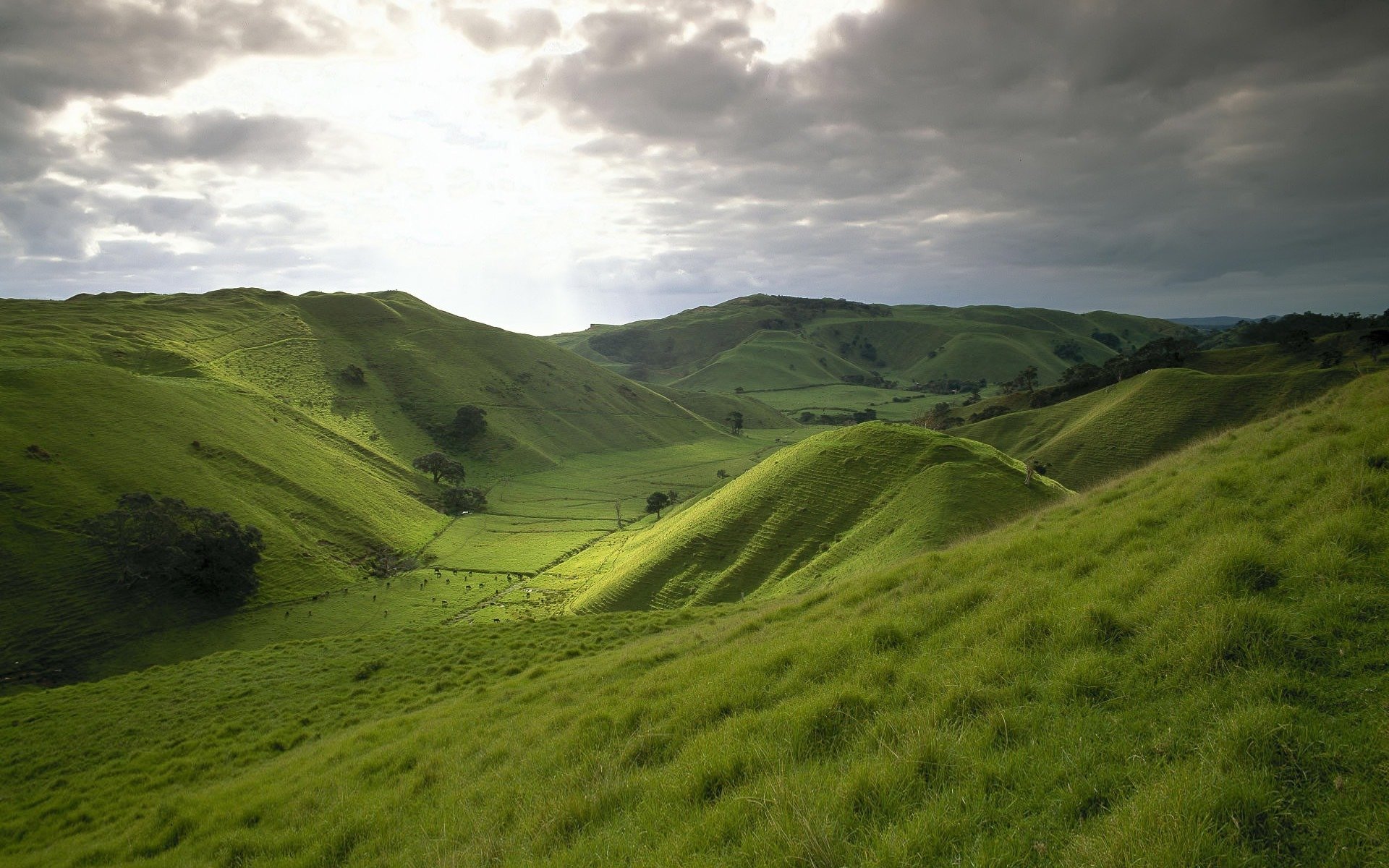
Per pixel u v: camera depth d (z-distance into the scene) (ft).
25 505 314.35
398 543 433.48
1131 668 29.09
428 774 47.19
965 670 33.04
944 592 47.16
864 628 44.52
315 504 429.38
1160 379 462.60
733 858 23.59
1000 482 214.69
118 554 305.73
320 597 339.36
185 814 53.88
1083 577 41.39
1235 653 27.43
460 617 319.06
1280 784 20.75
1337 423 53.78
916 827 22.12
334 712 94.63
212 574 312.91
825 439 302.66
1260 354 544.21
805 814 24.23
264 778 63.05
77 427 378.12
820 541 232.32
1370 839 18.31
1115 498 68.08
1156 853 18.57
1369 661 24.86
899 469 249.14
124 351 589.32
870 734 29.84
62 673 256.73
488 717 60.75
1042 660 32.27
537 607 313.12
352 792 49.21
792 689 38.93
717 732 35.37
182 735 100.07
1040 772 24.06
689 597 237.04
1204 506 45.62
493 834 33.47
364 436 641.81
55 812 79.66
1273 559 33.53
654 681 52.29
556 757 40.93
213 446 426.10
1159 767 22.59
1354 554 31.58
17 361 459.32
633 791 32.37
